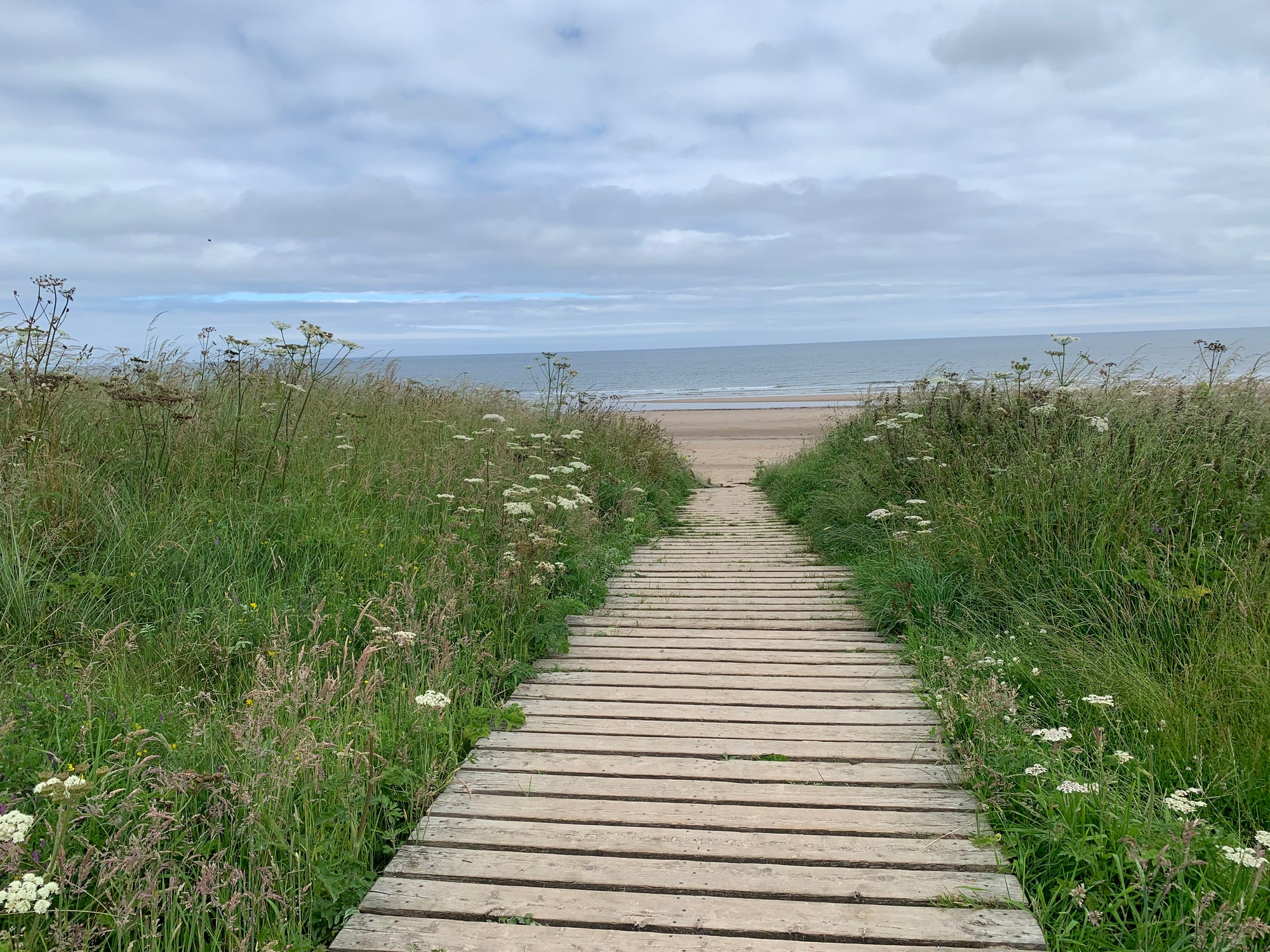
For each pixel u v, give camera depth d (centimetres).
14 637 420
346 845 298
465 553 555
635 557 836
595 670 508
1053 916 271
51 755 294
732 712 440
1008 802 331
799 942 254
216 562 514
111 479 565
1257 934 235
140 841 253
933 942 253
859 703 448
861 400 1420
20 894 211
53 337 568
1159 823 297
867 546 747
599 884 285
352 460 707
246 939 240
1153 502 555
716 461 1859
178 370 761
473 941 255
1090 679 420
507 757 386
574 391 1292
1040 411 702
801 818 328
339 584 518
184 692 392
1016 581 545
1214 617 454
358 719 362
